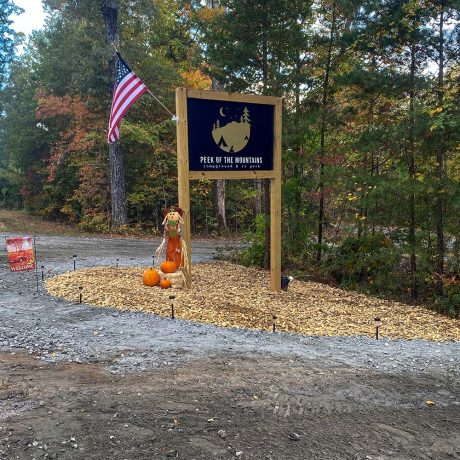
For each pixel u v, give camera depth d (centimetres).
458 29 1088
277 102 1072
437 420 441
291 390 493
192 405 447
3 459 349
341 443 391
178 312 825
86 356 581
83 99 2492
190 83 2659
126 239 2228
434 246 1205
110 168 2481
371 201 1175
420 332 820
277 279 1120
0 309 820
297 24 1288
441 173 1118
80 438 381
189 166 1003
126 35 2573
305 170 1455
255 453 369
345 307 1000
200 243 2289
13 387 480
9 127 3169
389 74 1162
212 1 2444
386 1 1136
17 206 3859
